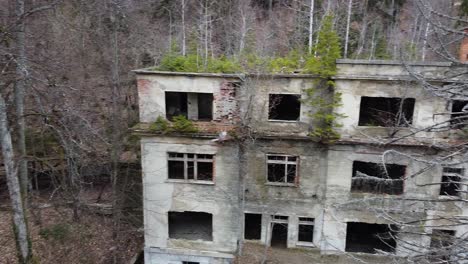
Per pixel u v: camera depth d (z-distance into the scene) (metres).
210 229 22.20
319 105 18.91
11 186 14.72
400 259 6.73
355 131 18.72
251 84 18.77
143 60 29.08
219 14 37.72
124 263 21.27
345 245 20.56
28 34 16.02
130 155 27.02
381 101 21.16
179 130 18.66
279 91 19.08
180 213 24.14
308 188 20.27
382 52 34.34
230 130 18.66
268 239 21.00
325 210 20.00
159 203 19.98
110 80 23.89
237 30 34.91
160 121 18.72
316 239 20.72
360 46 35.66
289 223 20.83
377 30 38.09
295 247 21.02
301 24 36.97
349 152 19.12
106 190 27.31
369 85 18.17
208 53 32.25
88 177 27.05
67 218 23.45
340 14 37.84
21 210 15.16
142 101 18.83
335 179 19.58
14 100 16.75
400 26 37.66
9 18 15.19
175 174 21.78
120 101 23.88
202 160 19.36
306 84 18.84
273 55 28.59
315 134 18.97
